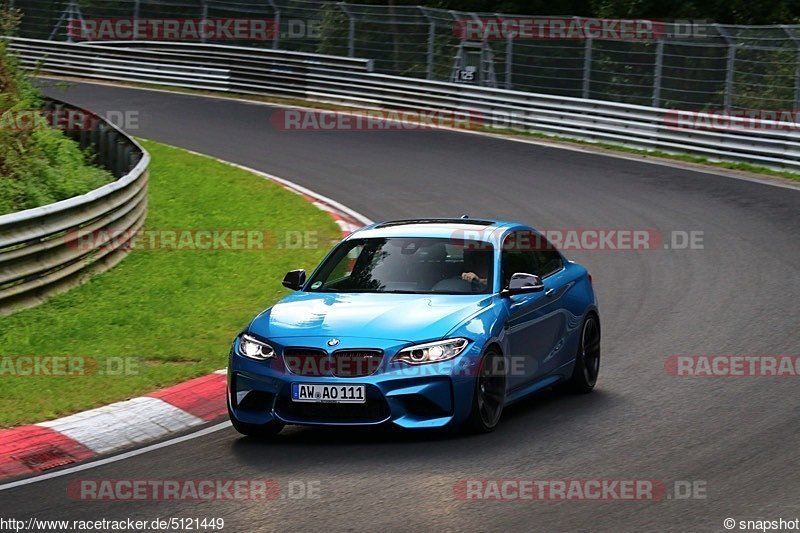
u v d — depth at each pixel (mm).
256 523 12727
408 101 64562
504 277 18109
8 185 34000
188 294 28062
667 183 44219
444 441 16219
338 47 73375
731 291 27797
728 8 75688
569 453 15492
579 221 37656
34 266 26359
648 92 65312
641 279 29656
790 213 38031
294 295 18281
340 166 49719
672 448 15703
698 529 12289
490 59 65188
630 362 21656
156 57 76438
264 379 16156
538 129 57844
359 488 13930
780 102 52938
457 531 12273
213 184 45281
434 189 44031
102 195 29812
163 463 15508
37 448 16391
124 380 20000
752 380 19812
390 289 17859
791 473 14383
